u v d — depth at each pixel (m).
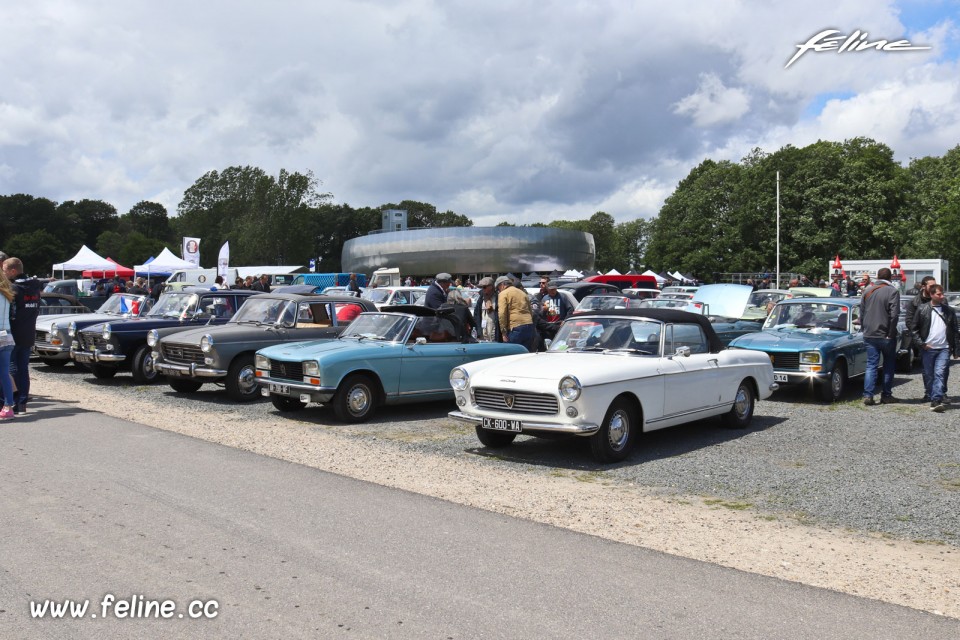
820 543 5.20
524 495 6.34
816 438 8.97
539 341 14.12
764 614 3.92
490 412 7.82
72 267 37.66
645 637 3.62
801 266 54.81
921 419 10.20
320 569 4.46
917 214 59.69
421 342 10.32
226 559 4.60
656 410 8.05
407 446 8.40
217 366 11.14
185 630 3.65
